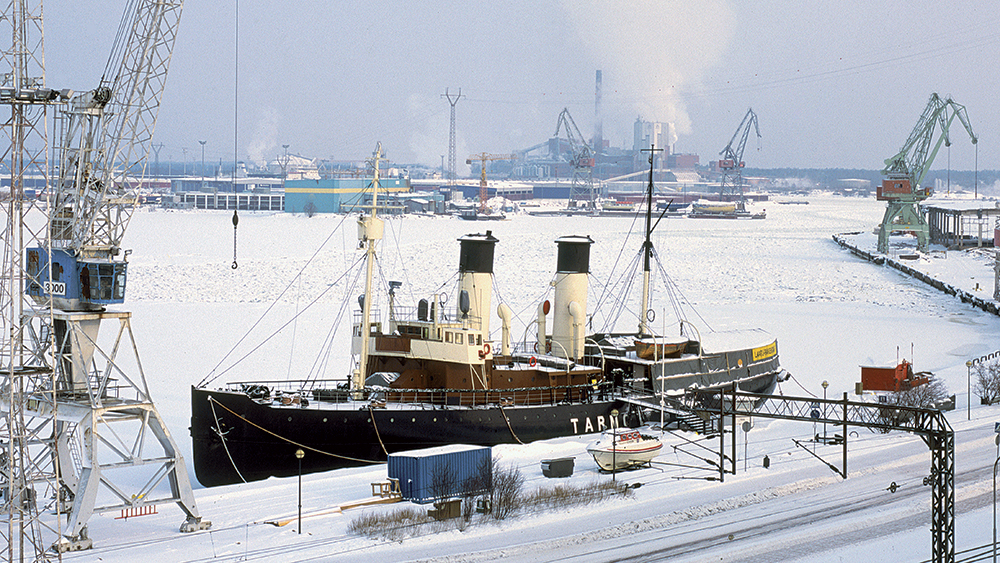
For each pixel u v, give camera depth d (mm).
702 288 171625
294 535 48750
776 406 79188
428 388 66562
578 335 73625
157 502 49219
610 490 57344
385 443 62562
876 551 48250
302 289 158625
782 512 54562
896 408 51719
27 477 50969
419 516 51375
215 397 60219
